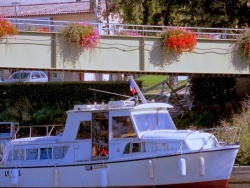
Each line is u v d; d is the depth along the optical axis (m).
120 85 59.03
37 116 56.34
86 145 34.78
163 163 32.94
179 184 32.97
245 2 56.75
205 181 32.94
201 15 58.12
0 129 42.97
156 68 45.19
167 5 59.78
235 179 39.16
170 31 44.91
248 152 41.41
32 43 42.66
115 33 45.28
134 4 60.19
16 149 35.81
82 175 34.12
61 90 59.75
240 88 53.62
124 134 34.12
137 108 34.28
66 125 35.41
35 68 42.66
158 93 61.34
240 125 44.19
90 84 59.50
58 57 43.06
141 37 44.88
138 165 33.28
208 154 32.78
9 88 59.78
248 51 46.53
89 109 34.84
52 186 34.50
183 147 32.81
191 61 46.00
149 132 34.19
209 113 50.25
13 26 41.84
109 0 68.44
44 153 35.34
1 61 41.94
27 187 35.09
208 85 53.25
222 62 46.69
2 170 35.62
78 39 42.72
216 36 48.53
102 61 44.12
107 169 33.78
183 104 54.03
